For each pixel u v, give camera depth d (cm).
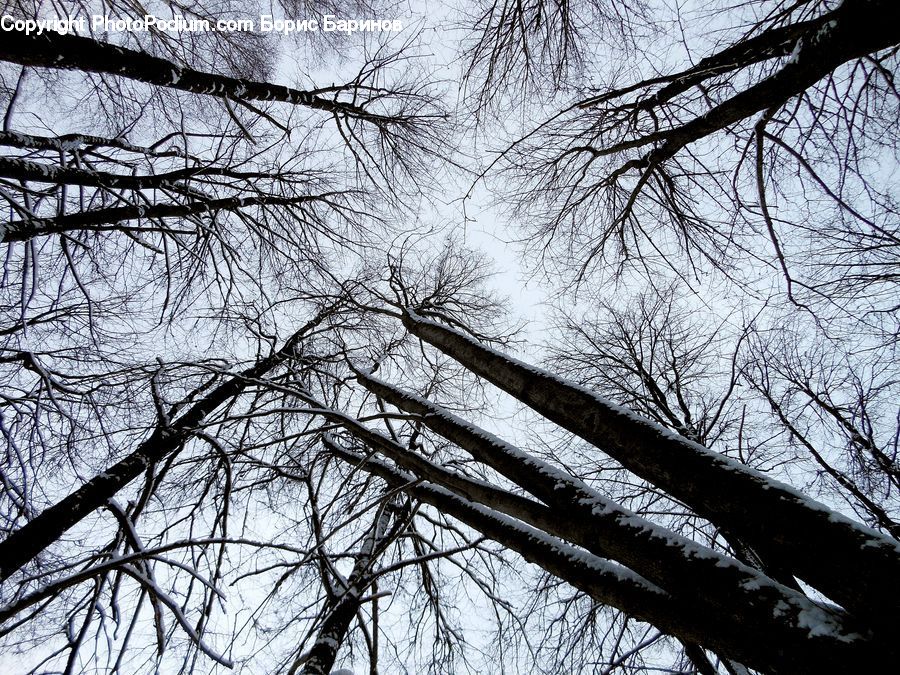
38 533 479
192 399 665
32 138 463
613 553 271
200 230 644
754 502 229
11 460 519
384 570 473
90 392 507
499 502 360
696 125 410
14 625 289
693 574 234
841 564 194
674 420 677
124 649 292
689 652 443
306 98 625
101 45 449
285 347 737
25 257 395
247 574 376
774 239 373
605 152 537
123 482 557
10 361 467
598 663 634
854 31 260
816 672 181
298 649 530
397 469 603
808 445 604
